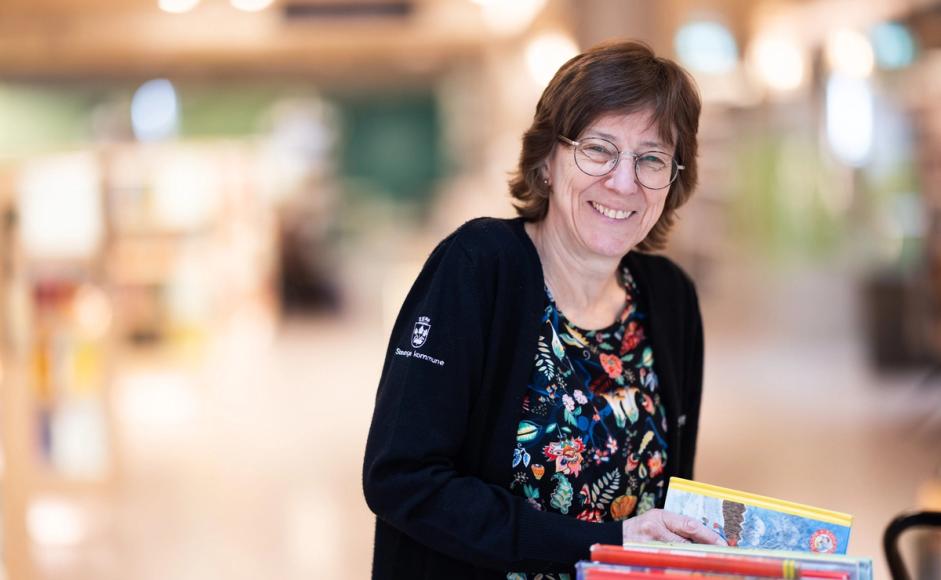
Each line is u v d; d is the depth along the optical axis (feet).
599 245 5.27
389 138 79.77
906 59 27.53
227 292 31.60
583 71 5.16
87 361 18.81
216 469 20.75
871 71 28.50
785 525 5.10
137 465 21.13
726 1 33.76
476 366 5.17
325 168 67.31
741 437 21.71
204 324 29.35
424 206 78.95
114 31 38.34
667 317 5.86
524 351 5.23
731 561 4.58
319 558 15.60
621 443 5.48
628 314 5.75
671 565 4.64
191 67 51.88
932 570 10.96
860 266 29.68
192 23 38.01
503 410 5.20
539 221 5.65
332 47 42.65
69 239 18.75
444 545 5.00
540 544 4.94
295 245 44.57
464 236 5.34
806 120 32.30
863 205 28.99
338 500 18.54
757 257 33.76
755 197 33.81
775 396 25.27
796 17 32.71
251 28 38.58
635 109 5.09
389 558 5.42
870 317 27.25
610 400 5.51
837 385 26.14
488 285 5.24
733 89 34.81
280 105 70.79
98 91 62.08
